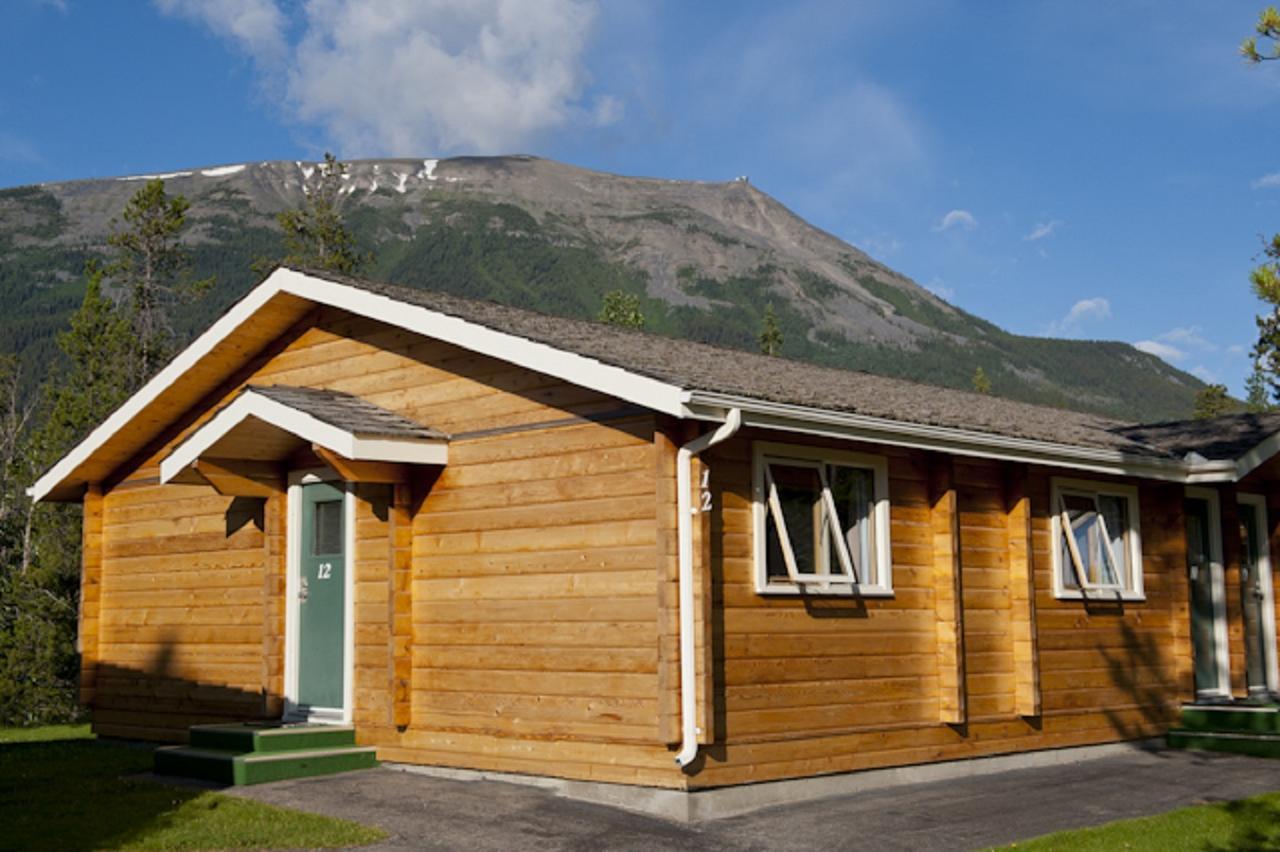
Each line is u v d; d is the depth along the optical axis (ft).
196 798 31.89
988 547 40.09
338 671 39.52
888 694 35.58
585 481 33.06
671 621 30.30
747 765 31.45
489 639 34.83
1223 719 45.24
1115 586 44.52
